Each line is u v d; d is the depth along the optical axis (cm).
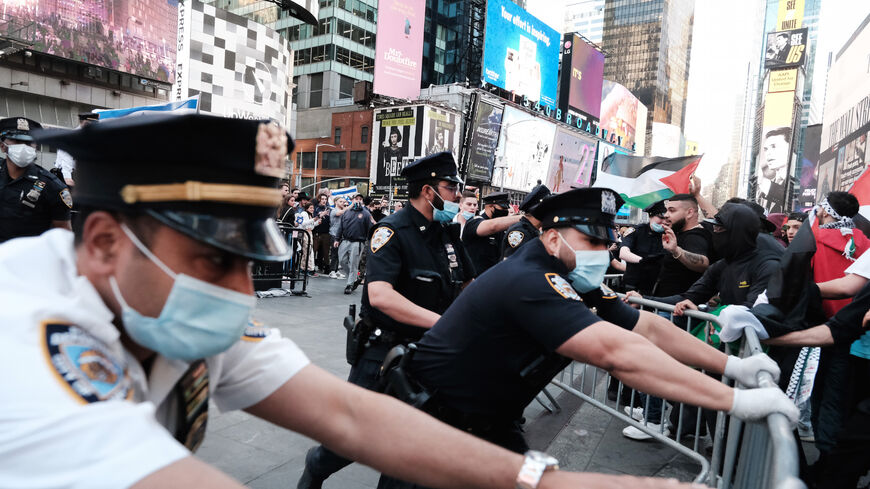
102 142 64
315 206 1280
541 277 163
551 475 87
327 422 99
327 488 280
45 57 2583
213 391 99
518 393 179
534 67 3988
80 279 69
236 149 66
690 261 423
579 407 450
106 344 70
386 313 245
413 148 3469
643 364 142
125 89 2922
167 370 82
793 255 258
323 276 1202
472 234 500
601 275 177
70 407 57
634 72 10206
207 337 71
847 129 1881
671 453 360
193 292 69
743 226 332
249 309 75
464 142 3462
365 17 5300
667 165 508
